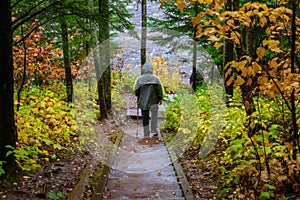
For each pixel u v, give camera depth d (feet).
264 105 18.93
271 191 12.68
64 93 41.98
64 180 18.75
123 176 21.91
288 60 12.53
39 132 22.68
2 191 15.69
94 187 18.93
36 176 18.31
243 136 18.12
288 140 14.08
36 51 32.65
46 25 34.63
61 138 25.67
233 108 25.32
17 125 21.74
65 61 37.55
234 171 14.25
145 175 21.99
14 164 17.61
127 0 43.88
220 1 11.03
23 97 30.55
